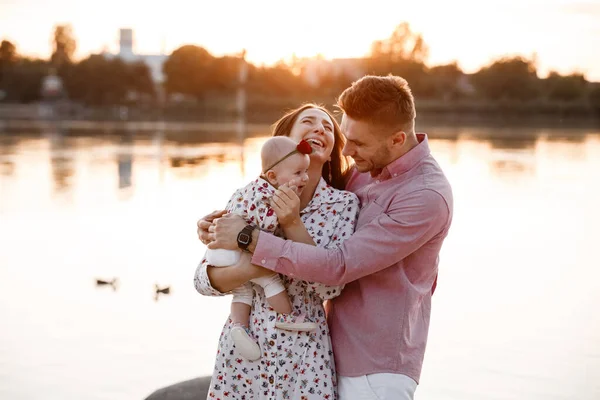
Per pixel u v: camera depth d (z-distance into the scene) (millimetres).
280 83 93812
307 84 92812
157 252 12516
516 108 91125
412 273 3445
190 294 9844
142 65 100625
